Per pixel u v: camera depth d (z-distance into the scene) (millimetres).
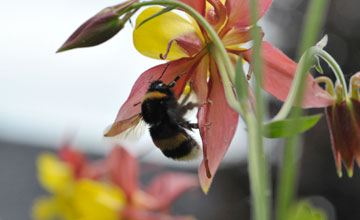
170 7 219
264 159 206
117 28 223
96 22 222
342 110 231
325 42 226
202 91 234
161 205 342
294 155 205
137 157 348
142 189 365
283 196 202
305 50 210
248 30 232
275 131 209
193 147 259
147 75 234
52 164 369
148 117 253
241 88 213
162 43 236
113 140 251
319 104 231
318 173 693
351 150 231
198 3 232
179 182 344
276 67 231
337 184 694
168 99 252
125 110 230
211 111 233
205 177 231
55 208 366
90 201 348
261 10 228
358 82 230
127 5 223
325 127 690
